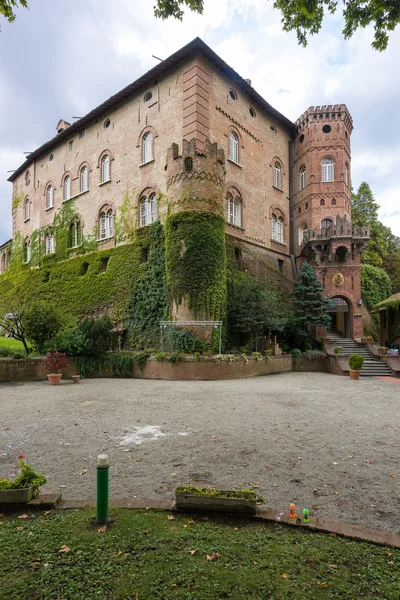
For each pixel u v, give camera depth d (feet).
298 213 117.19
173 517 15.10
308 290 90.89
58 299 113.60
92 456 23.85
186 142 78.54
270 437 28.19
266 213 107.04
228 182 92.27
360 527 14.25
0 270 168.96
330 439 27.91
